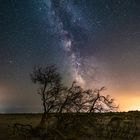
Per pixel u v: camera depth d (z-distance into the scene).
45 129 33.66
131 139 35.56
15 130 38.09
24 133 35.28
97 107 34.81
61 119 34.31
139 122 40.69
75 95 34.47
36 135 33.88
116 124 37.34
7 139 33.12
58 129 33.91
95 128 36.31
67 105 34.28
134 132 37.75
